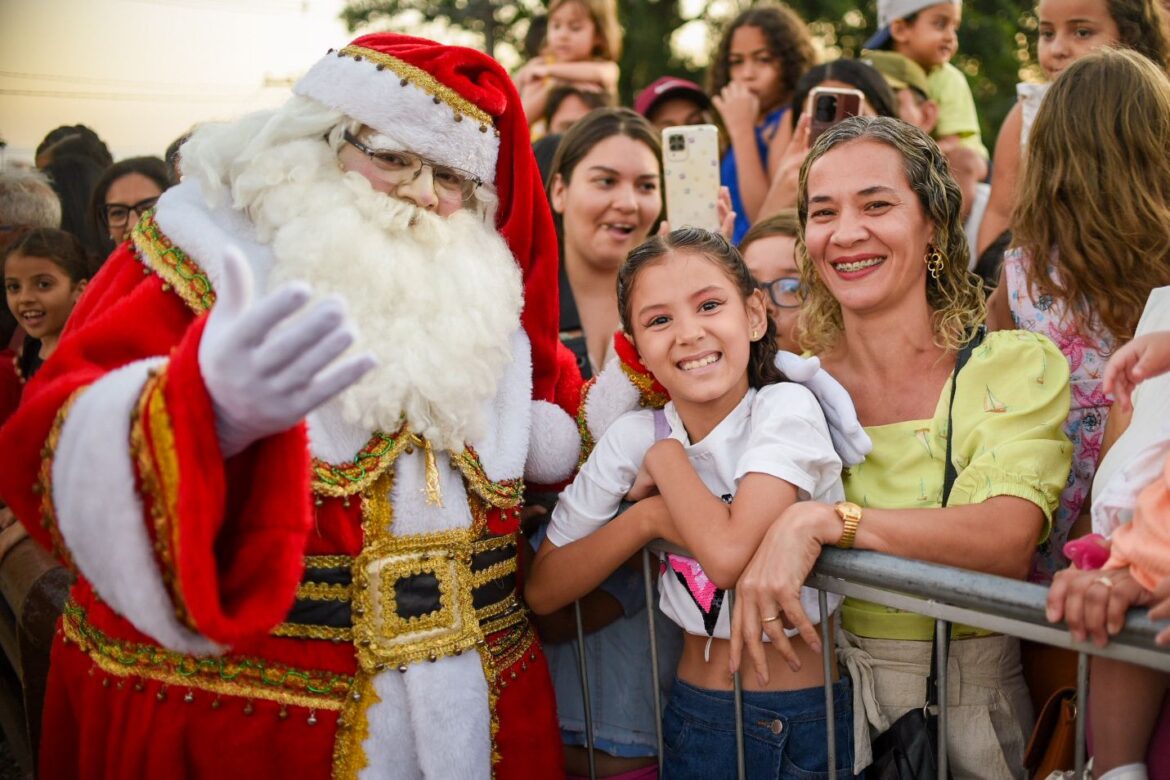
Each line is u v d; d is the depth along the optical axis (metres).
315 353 1.47
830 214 2.19
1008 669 2.15
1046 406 2.10
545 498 2.53
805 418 2.09
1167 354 1.68
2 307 3.94
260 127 2.11
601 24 5.29
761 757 2.10
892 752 2.05
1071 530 2.32
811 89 3.89
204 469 1.52
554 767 2.26
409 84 2.05
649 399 2.38
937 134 4.61
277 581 1.61
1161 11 3.27
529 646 2.31
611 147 3.45
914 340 2.23
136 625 1.58
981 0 12.49
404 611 2.02
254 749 1.93
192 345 1.54
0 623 3.28
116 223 3.77
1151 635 1.52
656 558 2.47
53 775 2.15
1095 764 1.80
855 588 1.87
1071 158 2.36
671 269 2.12
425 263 2.12
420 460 2.07
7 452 1.68
